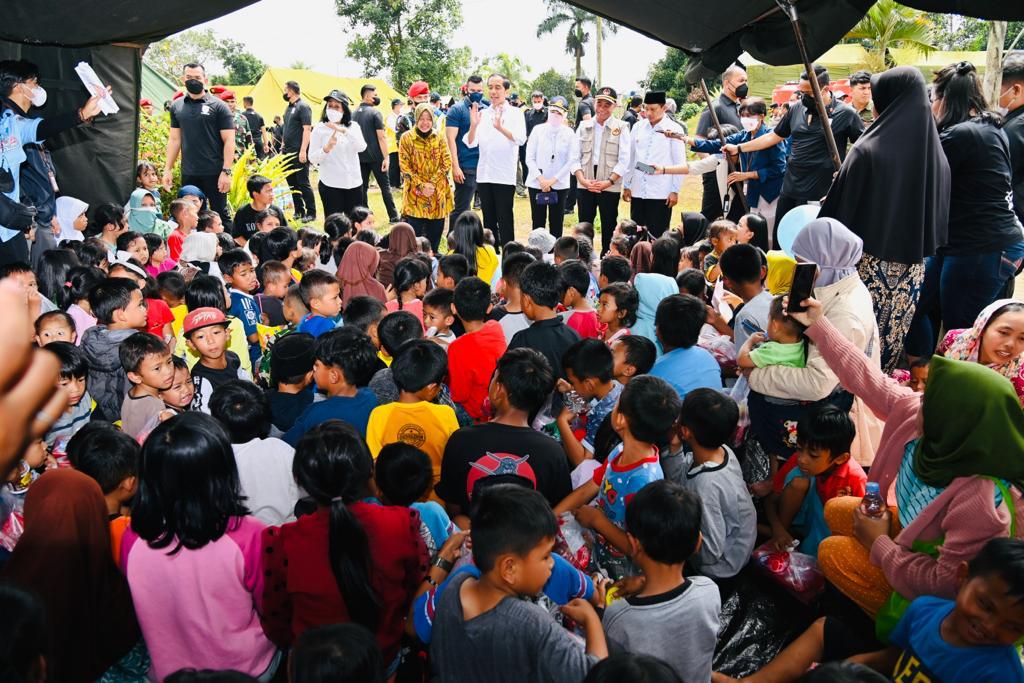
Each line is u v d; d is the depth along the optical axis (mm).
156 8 5492
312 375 3650
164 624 2275
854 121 6043
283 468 2760
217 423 2271
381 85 23516
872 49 17250
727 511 2924
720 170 7801
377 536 2334
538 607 1954
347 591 2207
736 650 2896
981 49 24156
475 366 3650
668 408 2631
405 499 2658
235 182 9320
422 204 8633
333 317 4398
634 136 8227
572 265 4293
